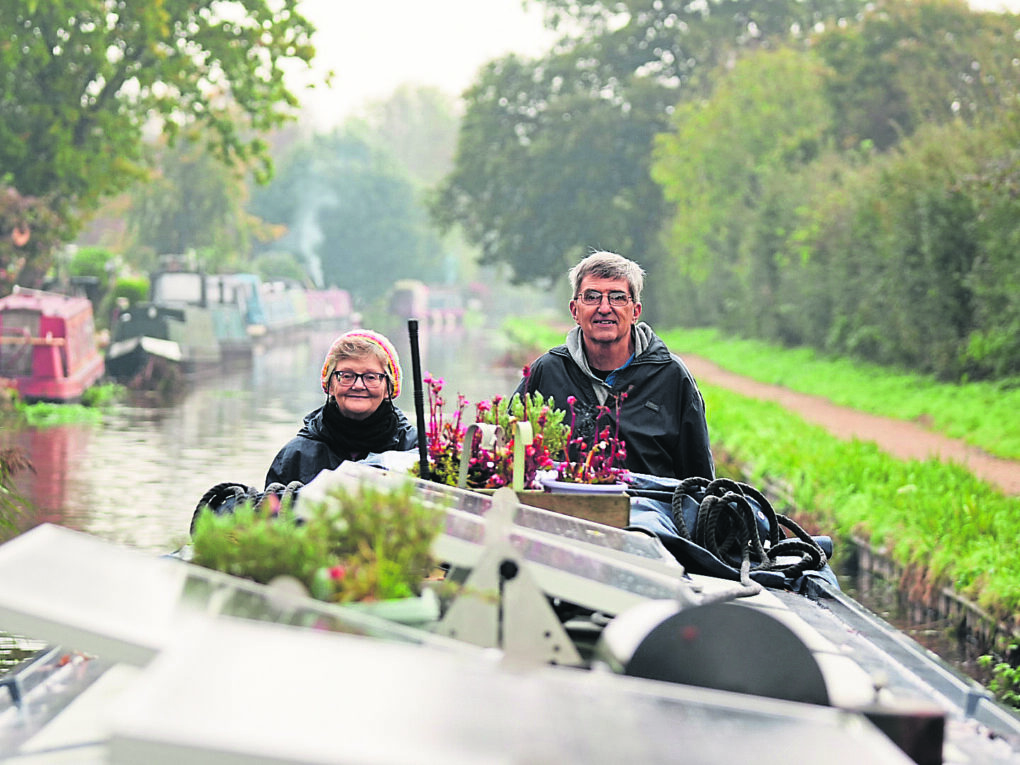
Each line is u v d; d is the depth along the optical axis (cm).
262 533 251
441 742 169
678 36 6134
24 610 185
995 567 877
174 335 3444
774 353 3869
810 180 3688
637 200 6081
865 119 3972
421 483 333
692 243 4759
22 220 3212
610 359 541
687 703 194
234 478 1488
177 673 177
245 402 2770
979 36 3291
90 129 3519
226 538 253
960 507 1053
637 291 541
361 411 486
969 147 2462
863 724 194
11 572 194
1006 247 2120
